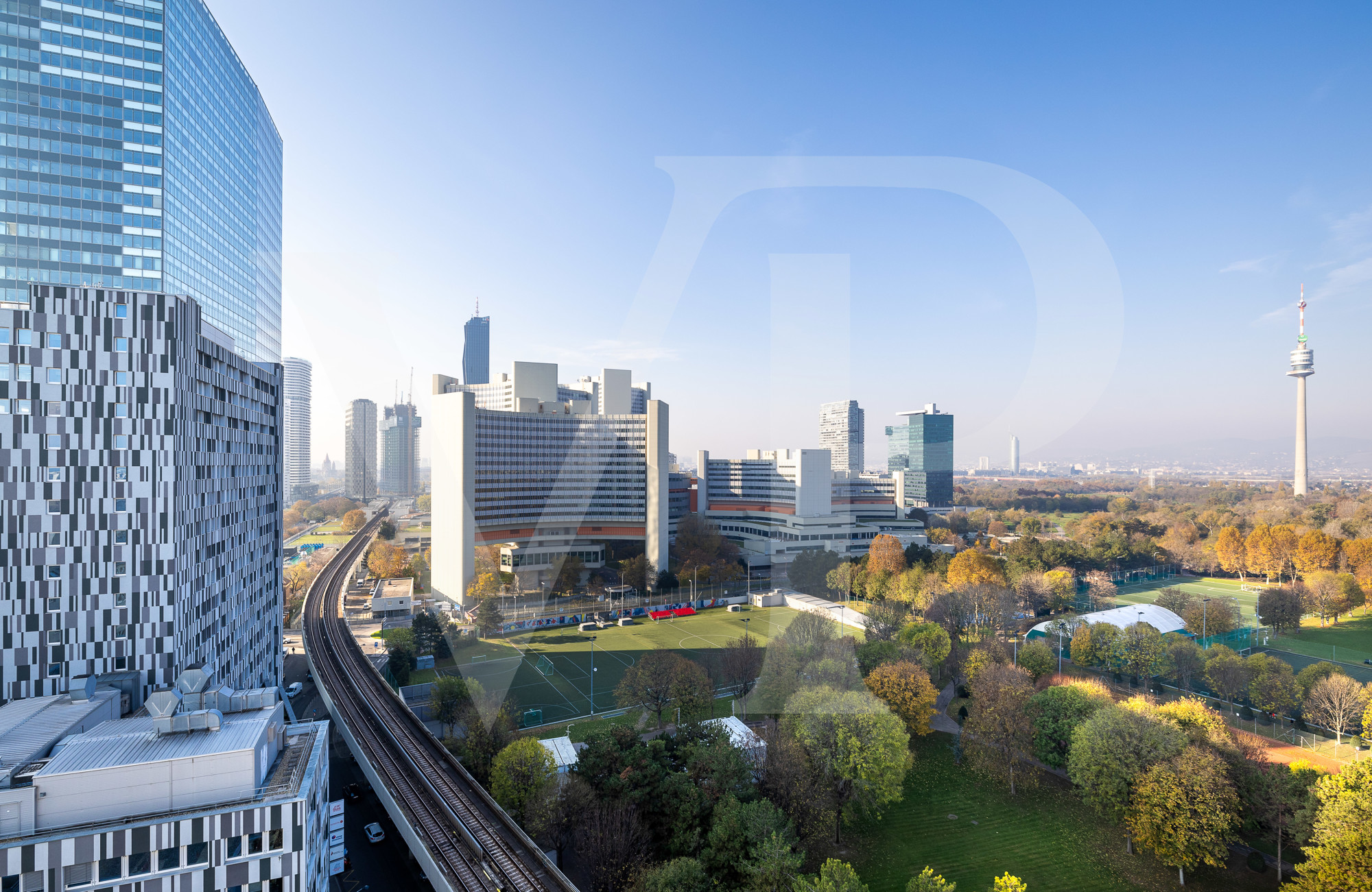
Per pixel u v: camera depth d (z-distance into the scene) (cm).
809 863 2861
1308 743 4153
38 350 3127
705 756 3100
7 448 3083
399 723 3706
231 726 2456
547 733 4353
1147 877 3050
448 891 2253
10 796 2058
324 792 2675
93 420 3209
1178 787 2998
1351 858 2542
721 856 2650
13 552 3098
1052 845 3262
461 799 2802
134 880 2114
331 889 2919
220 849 2198
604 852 2753
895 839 3269
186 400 3444
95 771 2136
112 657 3238
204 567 3694
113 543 3238
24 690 3106
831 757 2327
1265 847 3216
